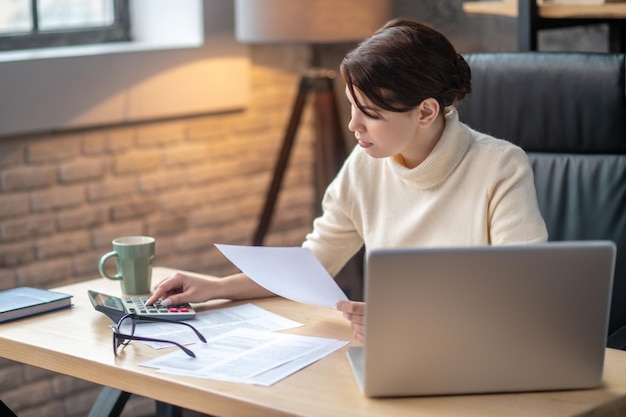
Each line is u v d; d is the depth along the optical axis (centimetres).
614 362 156
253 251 168
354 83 165
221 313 182
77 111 323
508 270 138
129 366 153
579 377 143
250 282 191
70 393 331
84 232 333
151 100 342
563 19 268
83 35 351
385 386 140
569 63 220
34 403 322
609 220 214
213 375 148
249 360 155
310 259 160
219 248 174
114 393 191
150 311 178
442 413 135
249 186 380
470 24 326
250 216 382
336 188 202
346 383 146
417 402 139
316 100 346
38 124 314
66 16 348
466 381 141
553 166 222
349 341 165
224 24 359
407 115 169
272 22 326
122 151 341
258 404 137
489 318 139
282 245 393
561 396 142
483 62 230
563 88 220
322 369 151
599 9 248
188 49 349
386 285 136
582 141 220
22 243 318
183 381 146
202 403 143
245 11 335
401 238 190
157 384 148
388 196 194
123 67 333
